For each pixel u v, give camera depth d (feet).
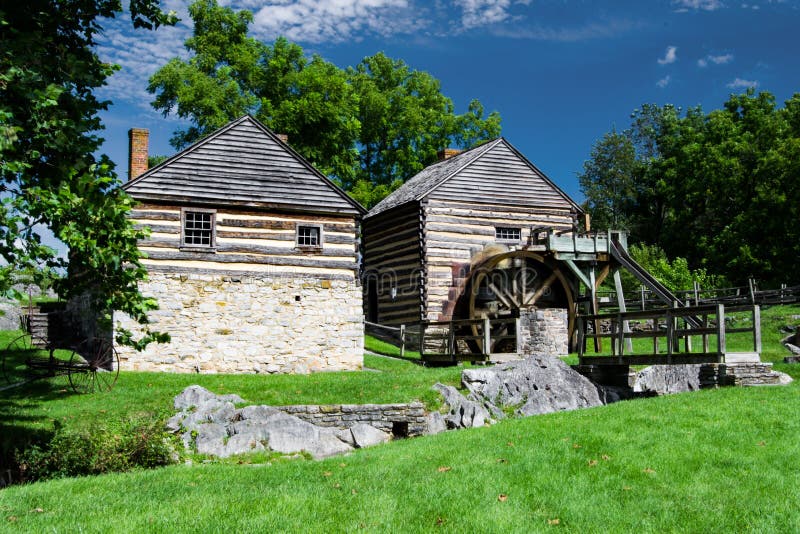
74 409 40.68
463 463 29.22
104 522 22.66
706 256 127.44
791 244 119.03
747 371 42.91
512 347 77.46
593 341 76.84
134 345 31.50
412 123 113.70
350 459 32.04
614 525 22.38
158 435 35.22
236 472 30.60
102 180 28.71
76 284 31.63
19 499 25.85
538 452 30.12
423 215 77.87
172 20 35.17
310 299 62.18
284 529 22.08
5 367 52.49
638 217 160.25
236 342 59.36
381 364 65.77
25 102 28.81
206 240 60.64
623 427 33.35
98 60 33.71
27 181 27.76
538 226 82.74
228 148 61.77
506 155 82.99
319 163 100.07
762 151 131.85
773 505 23.29
